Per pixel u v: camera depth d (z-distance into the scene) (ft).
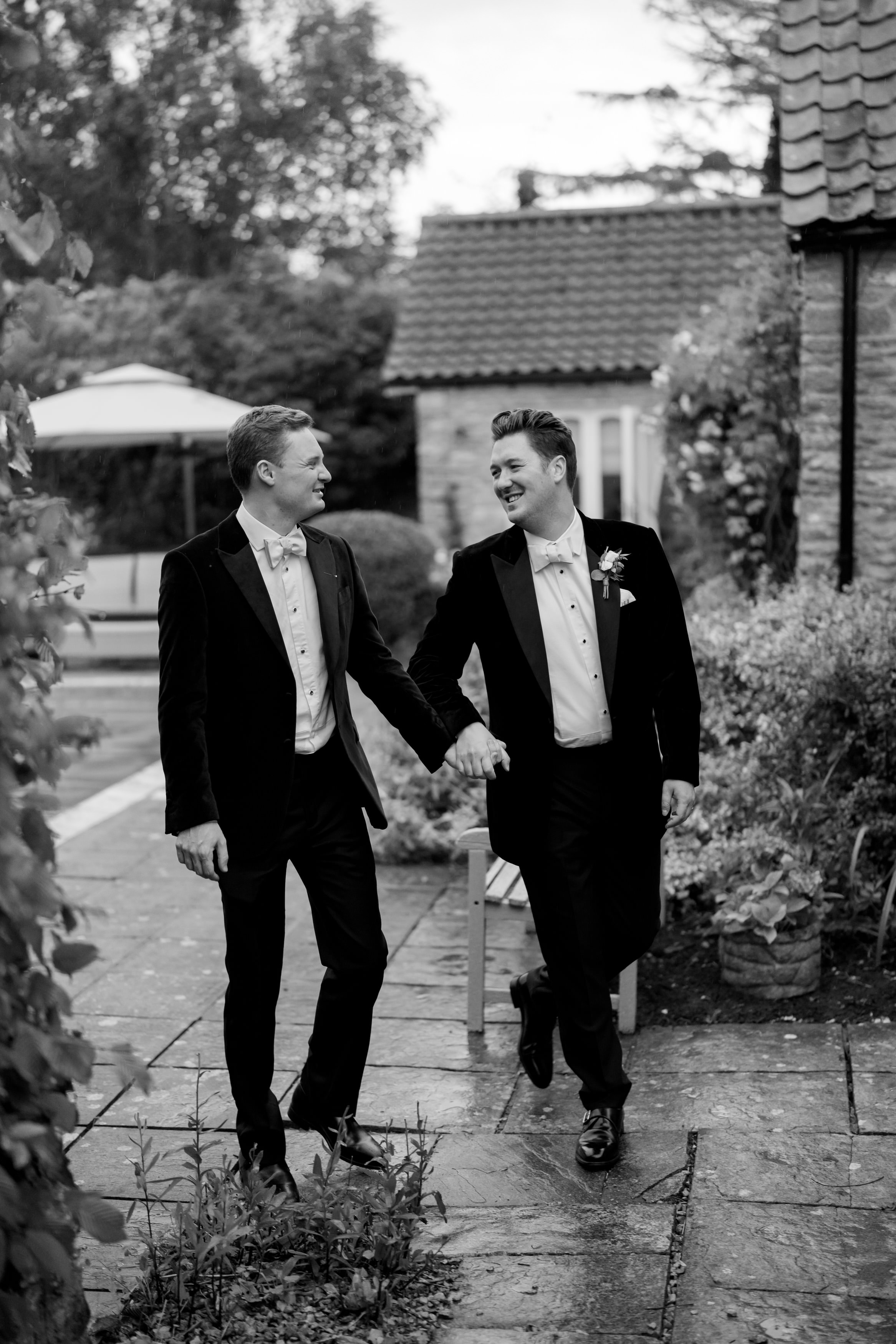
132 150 97.76
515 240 61.93
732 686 20.33
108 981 17.31
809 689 18.08
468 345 56.75
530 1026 13.05
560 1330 9.14
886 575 23.07
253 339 72.02
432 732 11.60
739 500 27.66
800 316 26.43
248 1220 9.93
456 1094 13.56
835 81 24.63
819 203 22.31
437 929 19.20
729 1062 13.91
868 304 22.74
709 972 16.53
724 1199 10.94
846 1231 10.31
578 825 11.77
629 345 55.47
